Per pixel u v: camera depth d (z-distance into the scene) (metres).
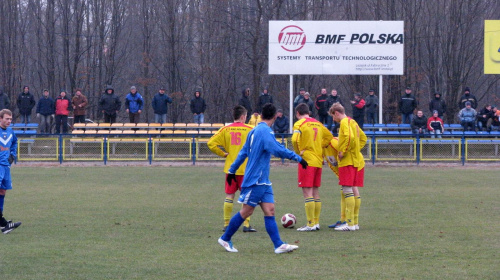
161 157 60.53
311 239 22.47
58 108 66.94
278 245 19.45
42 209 30.77
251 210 19.25
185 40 105.81
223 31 99.06
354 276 16.34
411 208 31.20
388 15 93.25
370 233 23.83
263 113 19.09
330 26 68.56
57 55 108.38
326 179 46.62
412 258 18.78
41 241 21.92
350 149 24.38
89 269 17.22
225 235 19.73
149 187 41.25
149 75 104.25
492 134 61.88
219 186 41.97
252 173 18.88
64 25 98.12
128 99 68.00
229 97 100.31
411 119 68.94
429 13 96.69
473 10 93.44
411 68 91.19
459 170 53.91
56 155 60.25
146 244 21.34
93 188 40.56
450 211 30.05
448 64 90.75
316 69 68.81
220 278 16.14
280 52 68.81
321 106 65.75
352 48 68.69
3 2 96.75
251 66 101.44
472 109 66.94
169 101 68.69
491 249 20.25
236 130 24.53
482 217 27.97
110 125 66.50
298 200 34.41
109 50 107.62
